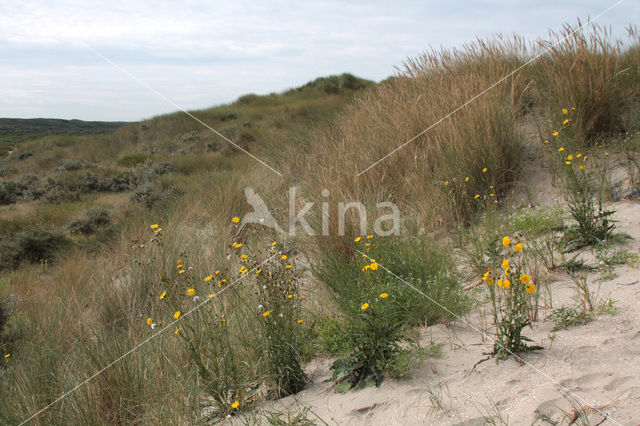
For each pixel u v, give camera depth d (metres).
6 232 9.85
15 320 4.70
